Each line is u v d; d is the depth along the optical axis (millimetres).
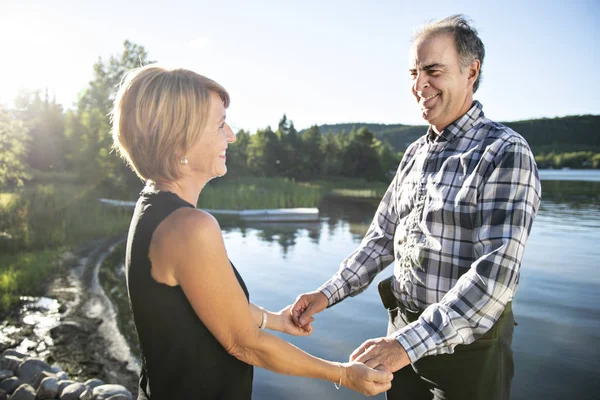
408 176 2053
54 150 51188
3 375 4898
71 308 7891
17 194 20281
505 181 1646
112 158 27156
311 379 5102
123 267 11172
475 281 1588
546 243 12898
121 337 6535
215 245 1190
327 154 75375
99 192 26047
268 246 13977
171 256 1180
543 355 5504
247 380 1352
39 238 13266
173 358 1228
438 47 1794
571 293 8062
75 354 5926
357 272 2197
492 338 1762
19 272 9562
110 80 32969
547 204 25125
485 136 1783
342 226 18984
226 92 1342
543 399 4504
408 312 1962
